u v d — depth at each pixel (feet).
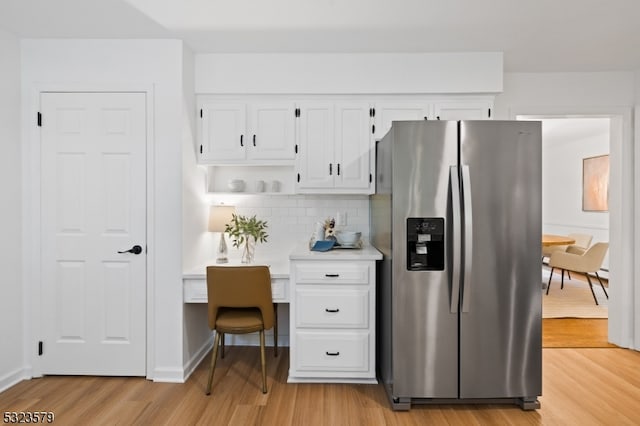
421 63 9.96
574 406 8.02
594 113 11.30
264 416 7.55
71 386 8.77
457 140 7.85
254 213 11.36
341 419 7.48
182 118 9.18
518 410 7.89
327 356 8.85
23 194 9.19
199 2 7.54
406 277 7.88
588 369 9.84
